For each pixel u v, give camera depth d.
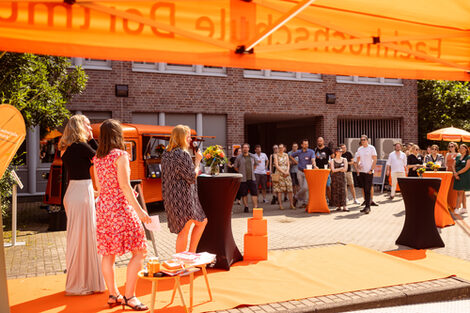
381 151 18.98
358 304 4.32
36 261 6.33
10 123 3.78
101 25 3.55
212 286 4.88
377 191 16.80
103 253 4.17
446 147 23.52
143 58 3.76
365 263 5.81
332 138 18.27
